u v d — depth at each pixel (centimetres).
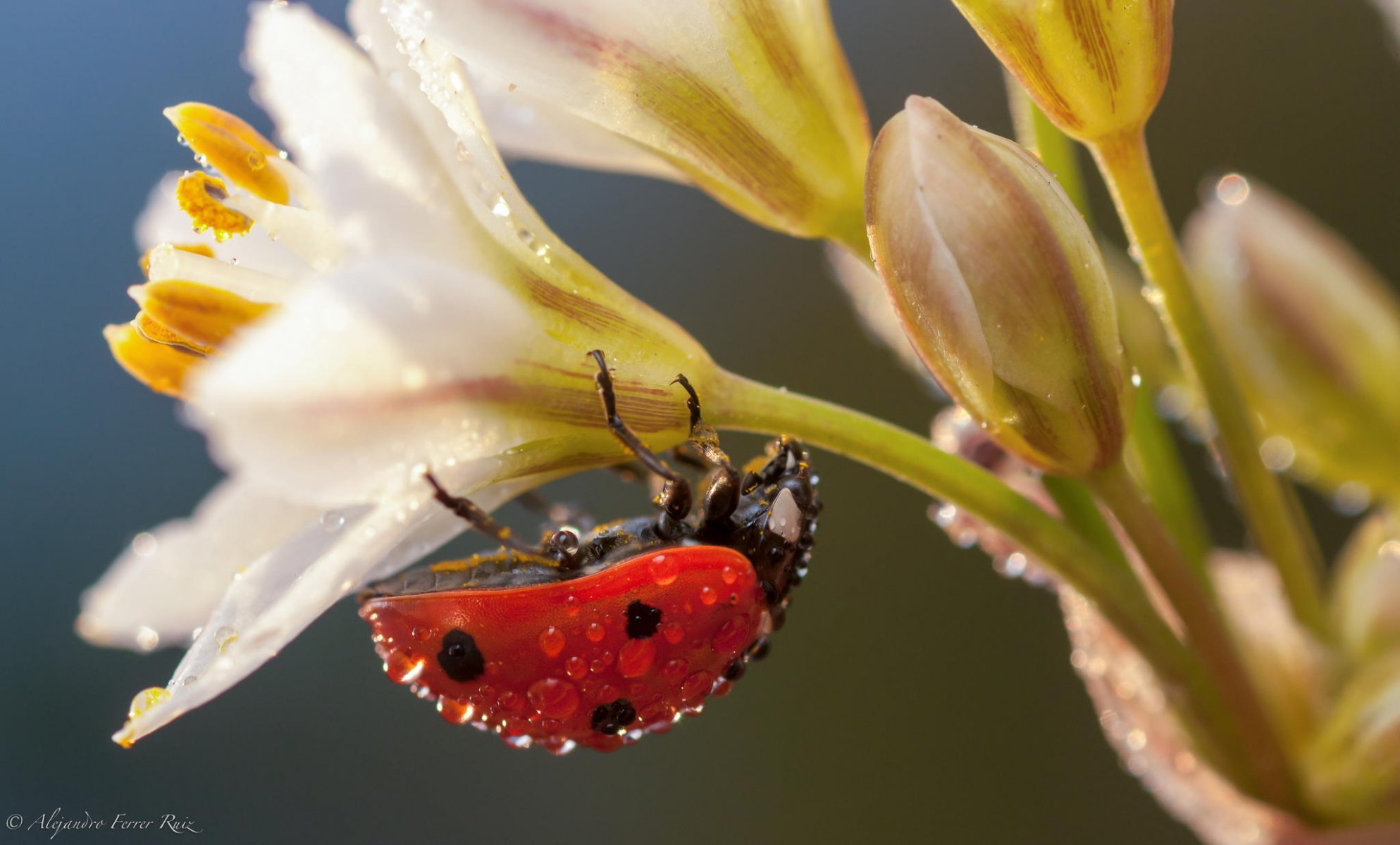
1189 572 6
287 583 6
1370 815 6
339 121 6
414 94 6
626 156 6
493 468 6
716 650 6
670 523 6
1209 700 6
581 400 6
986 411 6
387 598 6
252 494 6
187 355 6
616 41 6
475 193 6
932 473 6
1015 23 6
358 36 6
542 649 6
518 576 6
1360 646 6
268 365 6
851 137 6
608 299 6
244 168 6
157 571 6
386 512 6
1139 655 6
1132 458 6
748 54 6
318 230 6
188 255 6
